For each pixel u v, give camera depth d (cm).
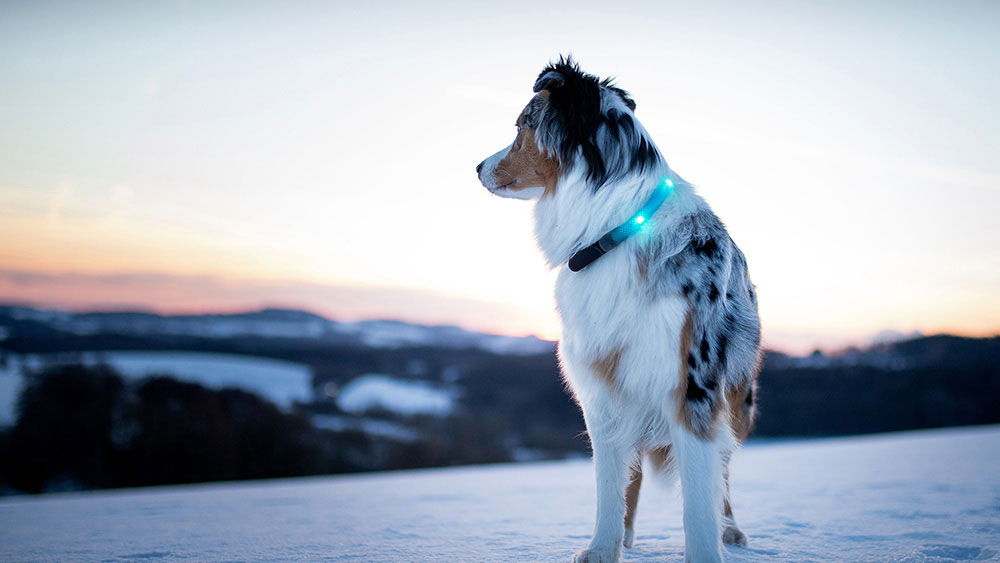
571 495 570
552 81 280
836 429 2459
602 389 258
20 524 463
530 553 294
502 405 3338
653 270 246
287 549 324
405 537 353
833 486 544
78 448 2459
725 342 254
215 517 476
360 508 511
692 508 235
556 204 275
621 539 261
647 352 243
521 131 288
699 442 238
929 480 546
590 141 267
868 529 338
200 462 2552
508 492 609
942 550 282
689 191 273
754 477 653
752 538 322
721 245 262
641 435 261
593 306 253
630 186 260
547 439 3091
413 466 2773
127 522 459
